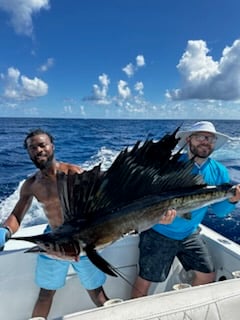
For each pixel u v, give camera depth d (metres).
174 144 1.61
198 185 1.77
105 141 18.62
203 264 2.41
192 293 1.32
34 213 5.64
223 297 1.33
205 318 1.27
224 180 2.41
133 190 1.55
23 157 13.38
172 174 1.66
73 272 2.45
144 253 2.41
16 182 9.23
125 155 1.52
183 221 2.33
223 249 2.47
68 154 14.20
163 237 2.37
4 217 6.22
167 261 2.41
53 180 2.14
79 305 2.49
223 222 5.43
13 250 2.34
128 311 1.22
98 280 2.31
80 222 1.45
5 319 2.31
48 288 2.24
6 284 2.29
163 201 1.61
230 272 2.41
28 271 2.34
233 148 12.30
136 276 2.64
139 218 1.55
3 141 18.78
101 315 1.20
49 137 2.13
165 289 2.64
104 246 1.50
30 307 2.37
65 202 1.45
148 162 1.57
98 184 1.46
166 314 1.24
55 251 1.40
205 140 2.26
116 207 1.51
